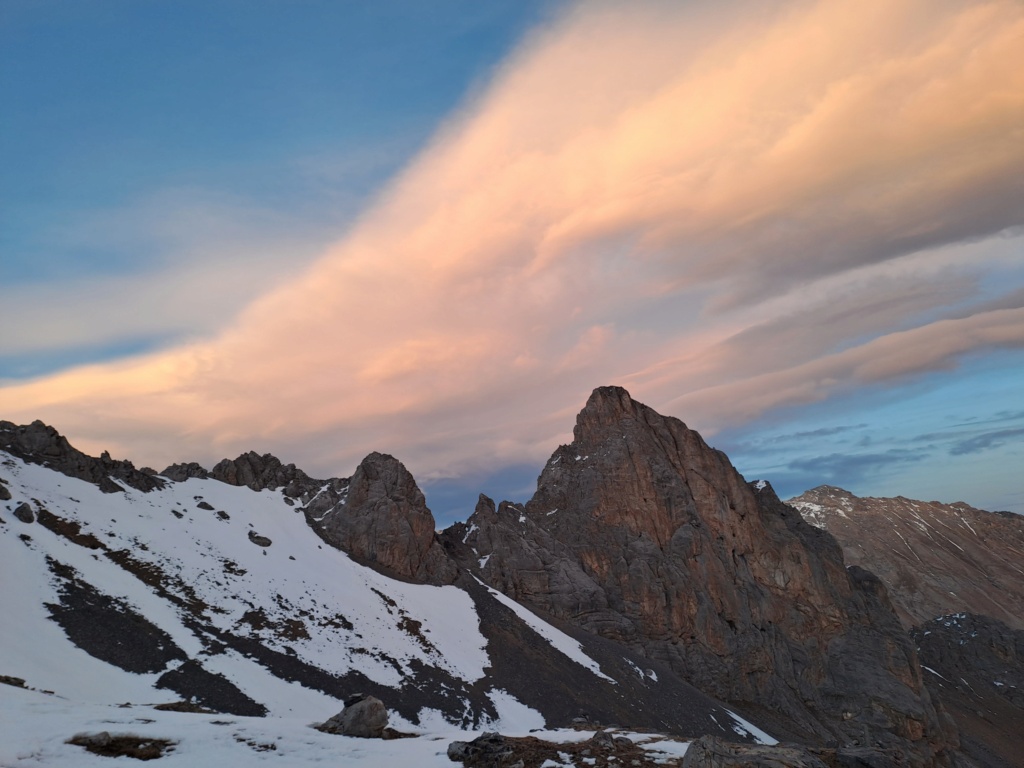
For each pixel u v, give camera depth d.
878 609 165.12
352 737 43.09
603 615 129.62
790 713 129.50
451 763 38.00
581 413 180.00
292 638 81.25
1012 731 174.75
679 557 146.12
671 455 169.25
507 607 118.62
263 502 124.31
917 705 138.50
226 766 33.59
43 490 90.12
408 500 129.38
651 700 102.69
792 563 161.25
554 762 37.59
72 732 34.44
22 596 64.81
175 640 69.25
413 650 91.31
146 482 110.12
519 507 159.00
